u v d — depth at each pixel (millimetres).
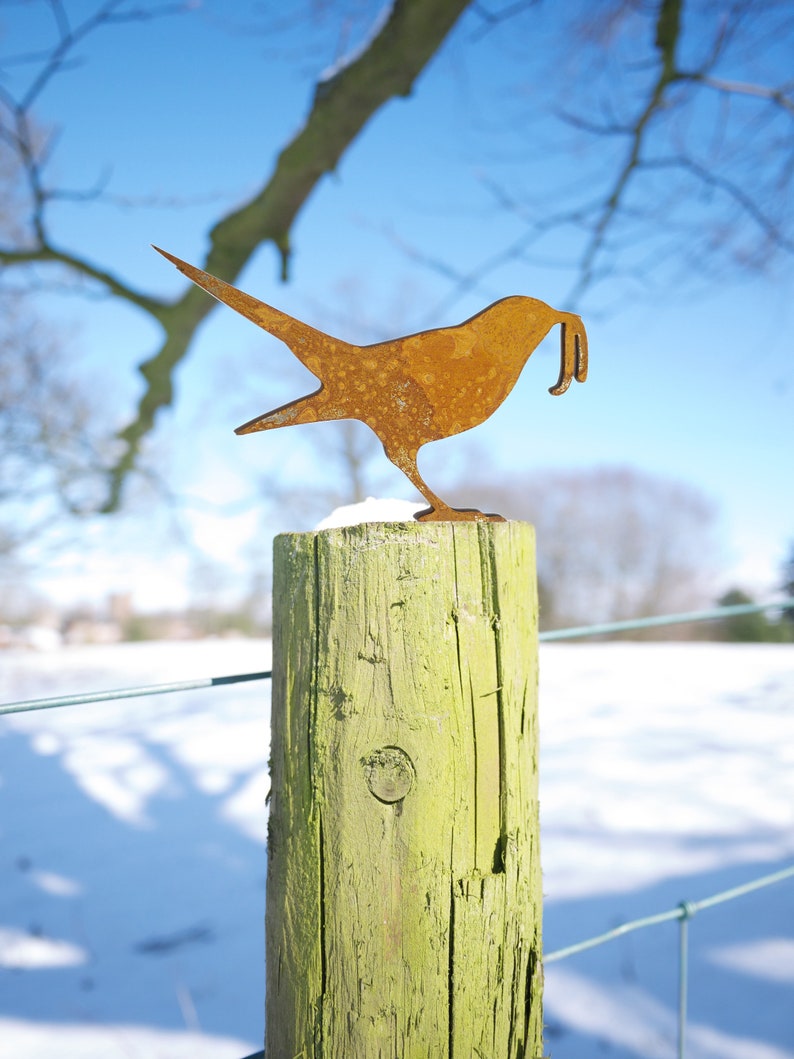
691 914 1679
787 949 2551
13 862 3385
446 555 1036
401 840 1011
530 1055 1102
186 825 3760
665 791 3898
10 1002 2422
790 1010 2270
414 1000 1016
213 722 5777
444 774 1021
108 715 6203
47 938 2785
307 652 1043
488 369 1167
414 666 1014
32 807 4027
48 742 5316
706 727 5168
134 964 2629
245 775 4430
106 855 3443
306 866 1035
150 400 5301
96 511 6148
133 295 4844
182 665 8602
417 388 1134
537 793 1135
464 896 1028
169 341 4953
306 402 1096
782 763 4297
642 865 3133
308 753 1038
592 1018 2287
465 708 1036
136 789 4270
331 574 1027
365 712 1014
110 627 13508
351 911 1013
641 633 17281
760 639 13406
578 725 5328
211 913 2945
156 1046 2213
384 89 3709
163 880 3205
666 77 4406
